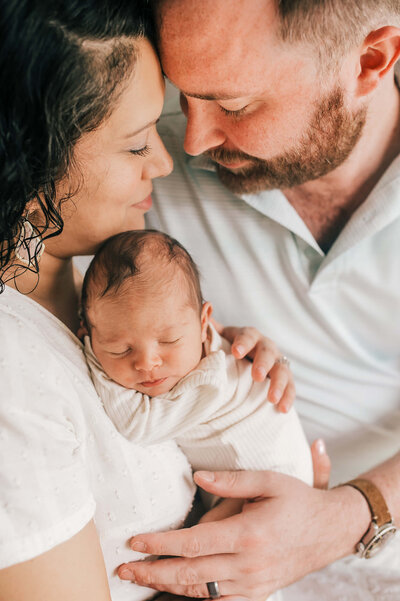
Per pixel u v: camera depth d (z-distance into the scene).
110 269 0.99
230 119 1.07
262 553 1.06
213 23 0.89
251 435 1.10
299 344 1.49
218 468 1.12
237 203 1.36
